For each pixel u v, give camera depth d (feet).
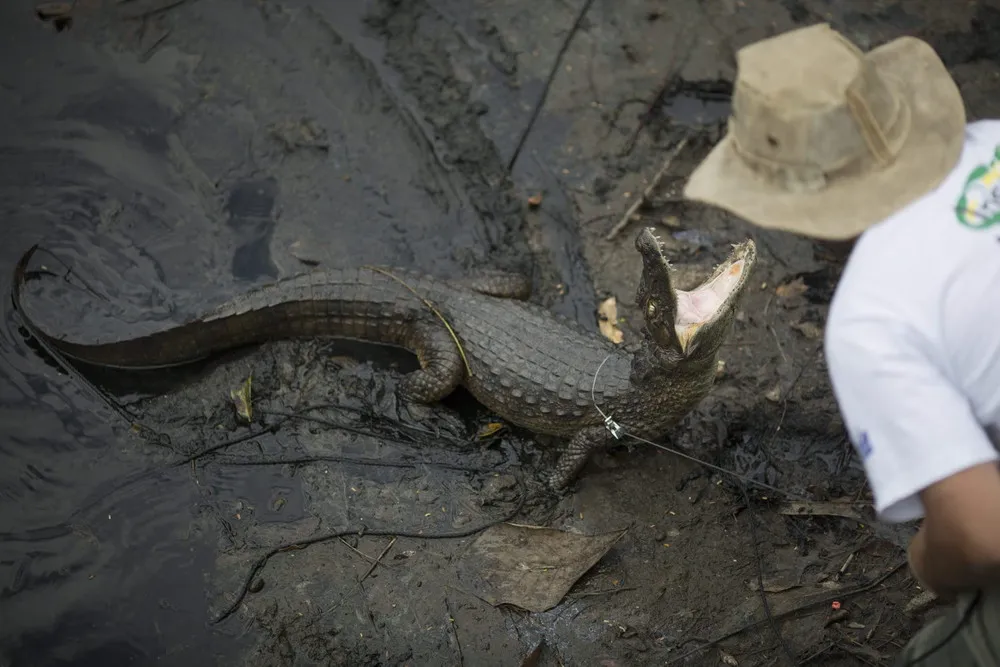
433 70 21.76
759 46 7.73
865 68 7.39
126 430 17.17
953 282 7.38
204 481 16.55
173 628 14.98
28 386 17.67
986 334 7.42
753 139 7.63
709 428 16.76
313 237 19.48
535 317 17.19
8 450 16.89
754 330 17.85
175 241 19.44
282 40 22.22
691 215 19.54
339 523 15.94
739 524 15.61
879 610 14.46
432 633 14.57
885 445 7.48
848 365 7.60
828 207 7.54
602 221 19.52
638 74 21.52
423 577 15.19
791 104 7.27
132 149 20.65
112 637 14.97
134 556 15.76
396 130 20.92
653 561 15.24
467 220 19.71
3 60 21.88
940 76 8.00
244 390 17.43
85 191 20.04
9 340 18.16
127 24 22.48
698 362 14.75
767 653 14.08
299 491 16.39
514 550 15.34
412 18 22.62
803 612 14.51
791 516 15.67
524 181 20.12
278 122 20.98
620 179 20.10
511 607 14.78
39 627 15.11
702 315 14.40
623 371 16.10
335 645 14.53
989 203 7.50
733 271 14.23
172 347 17.67
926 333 7.43
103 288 18.76
